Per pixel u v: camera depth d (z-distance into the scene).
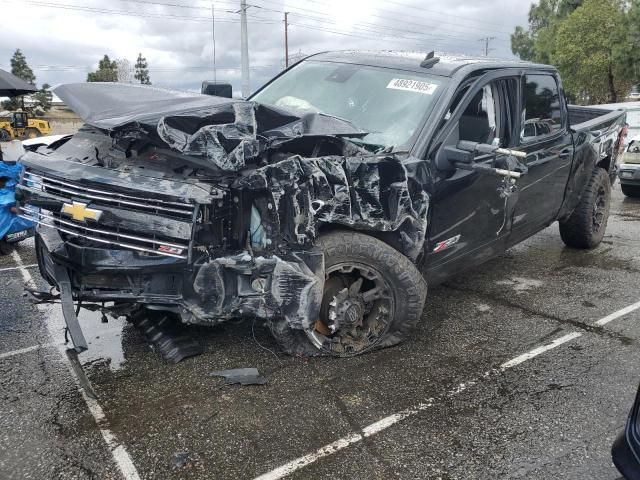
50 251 3.14
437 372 3.59
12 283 5.31
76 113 3.32
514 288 5.28
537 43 41.19
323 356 3.65
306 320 3.17
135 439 2.83
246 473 2.61
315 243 3.24
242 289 3.17
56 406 3.13
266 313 3.17
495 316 4.57
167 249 2.99
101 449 2.76
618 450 2.11
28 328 4.21
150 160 3.22
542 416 3.13
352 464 2.69
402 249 3.59
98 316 4.38
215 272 3.06
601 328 4.38
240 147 2.97
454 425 3.03
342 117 4.12
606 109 7.39
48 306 4.66
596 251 6.65
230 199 3.06
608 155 6.54
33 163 3.41
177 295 3.15
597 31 32.34
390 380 3.45
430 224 3.68
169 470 2.61
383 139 3.81
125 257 3.06
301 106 4.41
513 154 3.47
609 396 3.36
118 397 3.21
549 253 6.53
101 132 3.71
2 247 6.37
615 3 32.62
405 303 3.62
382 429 2.97
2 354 3.77
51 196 3.22
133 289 3.16
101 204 3.03
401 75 4.27
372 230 3.37
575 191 5.81
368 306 3.67
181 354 3.60
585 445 2.89
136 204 2.97
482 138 4.20
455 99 3.94
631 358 3.87
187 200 2.91
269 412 3.08
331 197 3.16
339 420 3.03
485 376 3.56
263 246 3.13
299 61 5.17
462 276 5.61
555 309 4.76
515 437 2.94
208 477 2.57
